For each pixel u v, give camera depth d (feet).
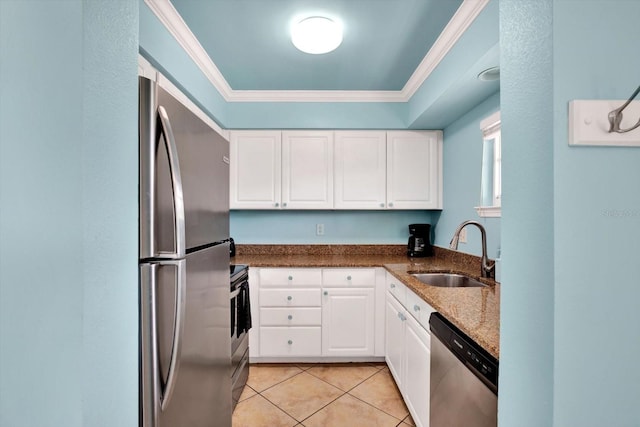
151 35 5.32
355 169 9.68
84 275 2.09
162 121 2.95
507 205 2.64
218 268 4.56
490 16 5.01
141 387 2.87
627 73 2.12
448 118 8.59
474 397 3.59
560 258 2.11
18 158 2.06
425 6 5.51
